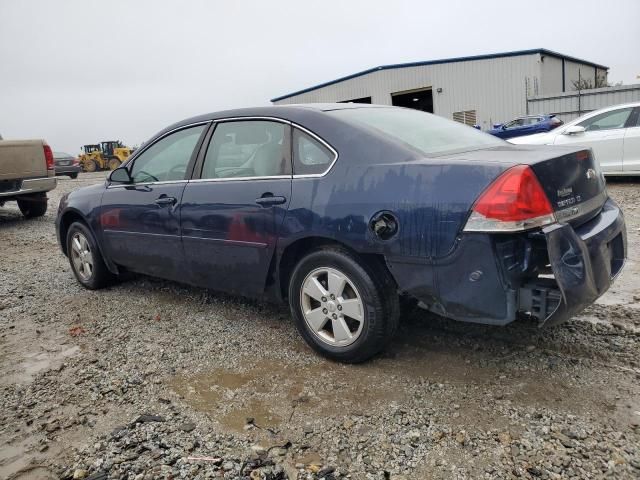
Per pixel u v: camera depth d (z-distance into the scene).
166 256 4.40
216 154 4.05
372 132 3.28
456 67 31.00
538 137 10.91
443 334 3.72
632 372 3.06
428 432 2.64
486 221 2.66
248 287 3.87
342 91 36.19
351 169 3.20
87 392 3.27
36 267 6.69
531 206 2.64
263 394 3.12
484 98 30.45
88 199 5.16
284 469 2.44
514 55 29.28
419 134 3.48
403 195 2.94
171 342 3.96
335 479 2.35
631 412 2.69
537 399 2.86
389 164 3.08
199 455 2.57
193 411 2.98
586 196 3.06
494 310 2.77
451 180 2.82
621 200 8.59
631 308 4.01
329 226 3.21
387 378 3.19
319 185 3.31
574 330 3.64
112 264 5.12
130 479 2.42
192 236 4.09
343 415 2.84
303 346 3.73
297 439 2.66
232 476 2.40
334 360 3.44
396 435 2.63
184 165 4.28
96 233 5.09
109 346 3.96
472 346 3.51
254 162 3.75
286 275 3.70
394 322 3.24
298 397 3.05
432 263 2.87
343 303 3.30
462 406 2.84
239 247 3.77
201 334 4.08
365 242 3.06
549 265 2.83
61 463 2.59
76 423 2.93
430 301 2.99
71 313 4.77
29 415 3.04
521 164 2.71
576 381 3.01
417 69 32.31
